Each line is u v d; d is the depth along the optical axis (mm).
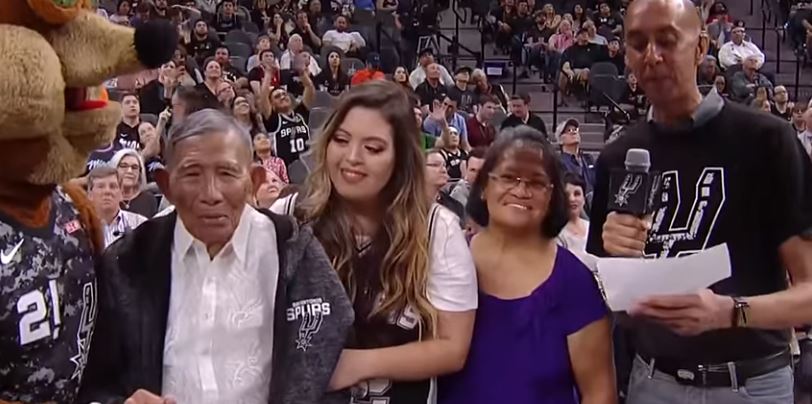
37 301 1646
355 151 2020
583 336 2221
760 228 2234
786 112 11406
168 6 11922
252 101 7758
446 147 7785
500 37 14609
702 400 2281
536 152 2244
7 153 1625
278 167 6543
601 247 2492
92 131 1725
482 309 2227
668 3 2189
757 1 16594
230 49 11609
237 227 1808
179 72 8422
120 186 4590
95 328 1783
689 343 2266
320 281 1842
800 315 2117
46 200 1726
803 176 2188
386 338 2014
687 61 2209
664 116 2312
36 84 1544
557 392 2211
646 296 2033
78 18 1657
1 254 1612
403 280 2027
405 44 13953
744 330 2234
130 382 1784
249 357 1787
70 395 1729
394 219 2041
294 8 13930
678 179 2283
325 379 1796
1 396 1639
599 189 2484
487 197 2295
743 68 12602
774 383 2270
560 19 14078
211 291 1787
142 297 1787
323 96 9398
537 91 13406
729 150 2229
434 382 2066
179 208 1785
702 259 1997
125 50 1651
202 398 1755
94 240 1867
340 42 12906
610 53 12812
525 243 2275
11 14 1596
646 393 2379
